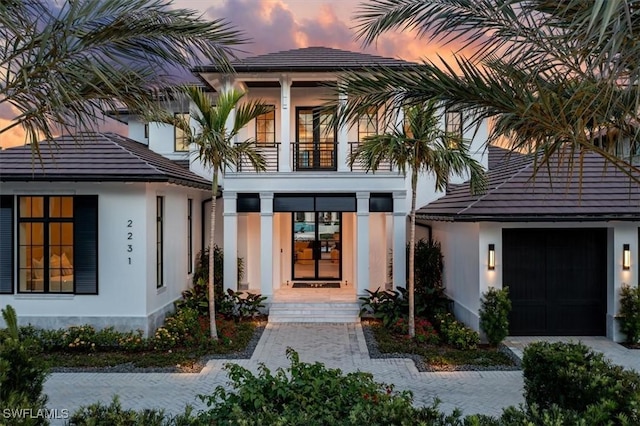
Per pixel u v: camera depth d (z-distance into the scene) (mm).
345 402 4883
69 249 11336
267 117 16359
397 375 8945
